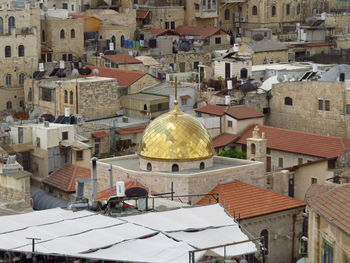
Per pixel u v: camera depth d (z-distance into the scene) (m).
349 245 81.00
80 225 86.69
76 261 84.81
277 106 193.25
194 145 133.88
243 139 179.38
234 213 124.38
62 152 165.25
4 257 86.25
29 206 126.25
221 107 185.75
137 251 80.62
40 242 81.81
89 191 133.88
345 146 165.38
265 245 129.88
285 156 171.12
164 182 131.50
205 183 132.25
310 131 189.00
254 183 138.75
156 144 134.00
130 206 100.12
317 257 87.75
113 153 184.50
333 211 85.31
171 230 85.94
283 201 132.38
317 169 158.88
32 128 166.38
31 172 166.12
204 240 84.25
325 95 185.75
